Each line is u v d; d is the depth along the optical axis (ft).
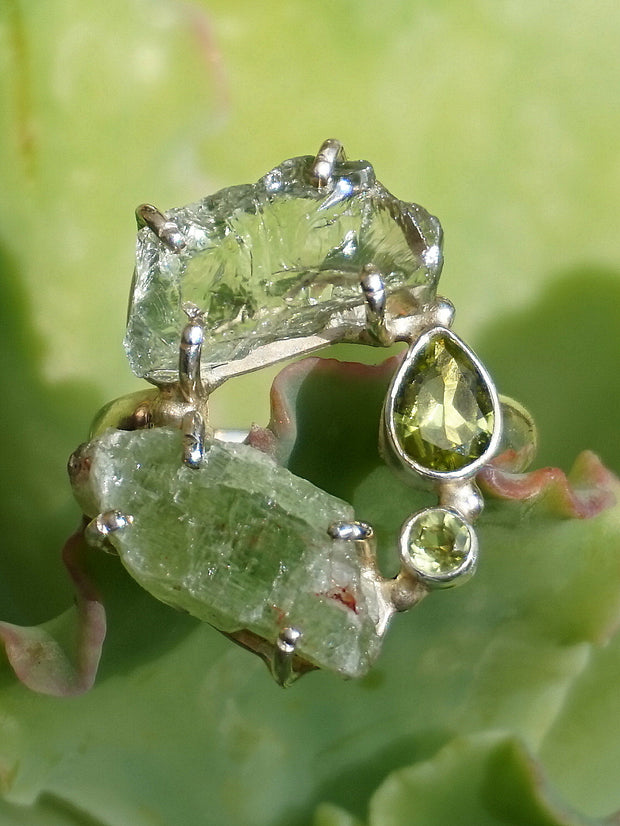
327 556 0.51
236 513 0.51
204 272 0.53
